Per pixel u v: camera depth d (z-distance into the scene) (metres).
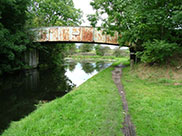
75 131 2.82
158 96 4.63
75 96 5.09
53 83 11.11
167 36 7.82
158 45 6.45
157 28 7.68
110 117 3.41
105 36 16.92
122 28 11.05
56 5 24.03
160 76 7.17
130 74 9.79
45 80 12.39
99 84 6.97
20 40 14.23
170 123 2.92
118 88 6.28
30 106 6.00
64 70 19.52
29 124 3.41
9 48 12.48
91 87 6.32
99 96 4.97
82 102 4.32
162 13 6.73
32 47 18.97
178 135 2.51
